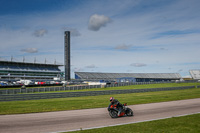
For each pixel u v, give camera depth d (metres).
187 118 11.37
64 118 12.12
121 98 24.98
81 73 118.44
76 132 8.60
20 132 8.90
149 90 38.31
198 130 8.62
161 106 17.33
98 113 13.97
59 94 26.84
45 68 128.62
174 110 14.91
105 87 51.66
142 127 9.27
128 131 8.57
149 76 132.62
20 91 36.00
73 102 20.94
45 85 62.00
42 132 8.84
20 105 18.48
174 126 9.41
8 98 22.73
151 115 12.83
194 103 19.28
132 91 35.56
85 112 14.45
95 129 9.06
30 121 11.25
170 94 30.98
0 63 112.31
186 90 41.16
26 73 116.88
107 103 19.97
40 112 14.59
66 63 125.38
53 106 17.67
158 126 9.45
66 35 126.50
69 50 126.88
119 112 12.15
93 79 113.62
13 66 115.44
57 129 9.34
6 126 10.06
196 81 73.81
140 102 20.34
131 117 12.23
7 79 103.88
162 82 68.19
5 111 14.88
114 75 127.44
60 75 131.00
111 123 10.53
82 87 46.44
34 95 24.64
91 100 23.02
